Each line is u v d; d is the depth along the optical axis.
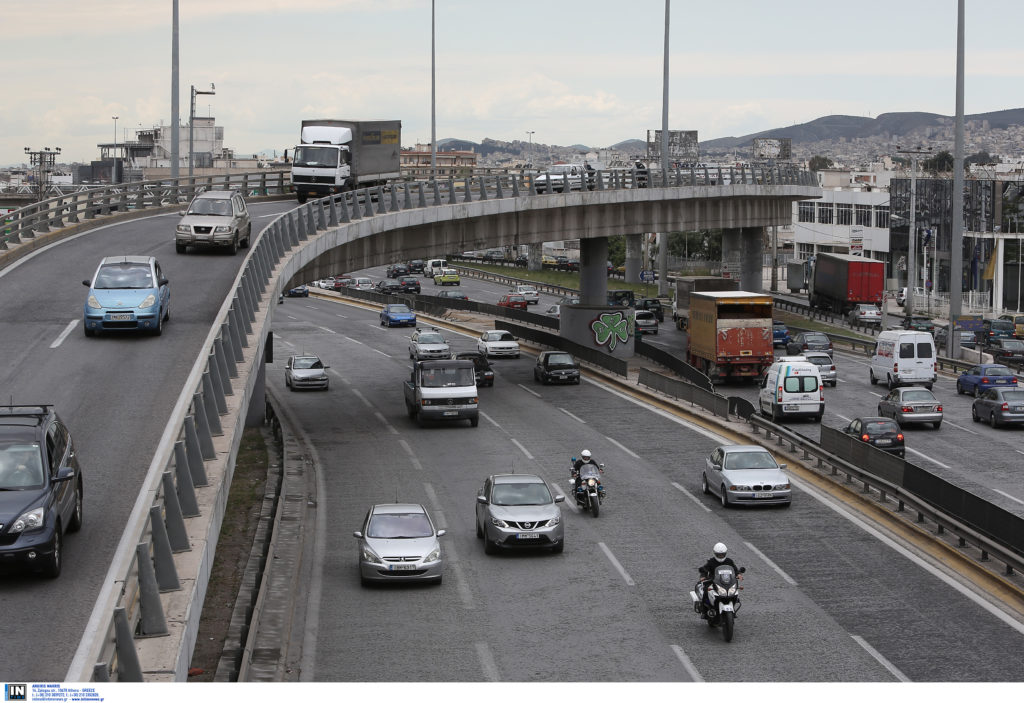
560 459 60.97
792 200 143.38
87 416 31.48
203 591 21.78
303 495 52.94
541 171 100.88
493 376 90.56
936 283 175.88
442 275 198.88
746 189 123.56
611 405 79.94
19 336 41.72
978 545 40.28
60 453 23.33
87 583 21.19
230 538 45.16
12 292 50.12
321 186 93.38
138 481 26.56
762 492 49.12
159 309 41.94
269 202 95.50
